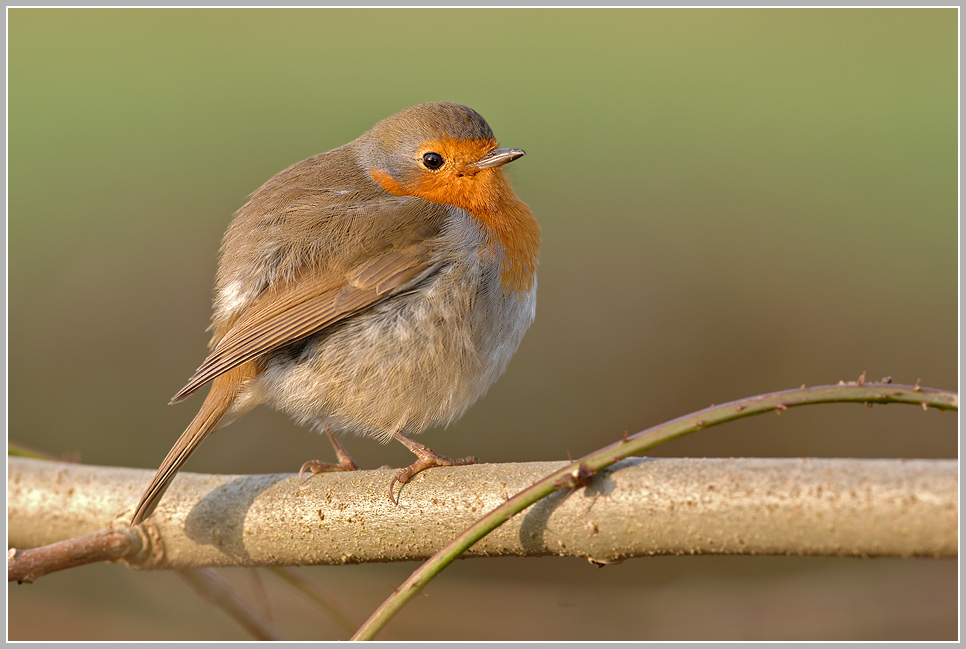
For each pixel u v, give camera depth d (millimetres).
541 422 11180
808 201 12164
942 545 4270
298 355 6840
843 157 12422
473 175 7312
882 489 4375
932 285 11422
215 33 13773
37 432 10812
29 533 6629
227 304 6961
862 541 4395
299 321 6664
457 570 10305
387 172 7555
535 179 12391
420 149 7383
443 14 14156
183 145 12375
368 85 13078
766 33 14172
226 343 6598
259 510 5758
